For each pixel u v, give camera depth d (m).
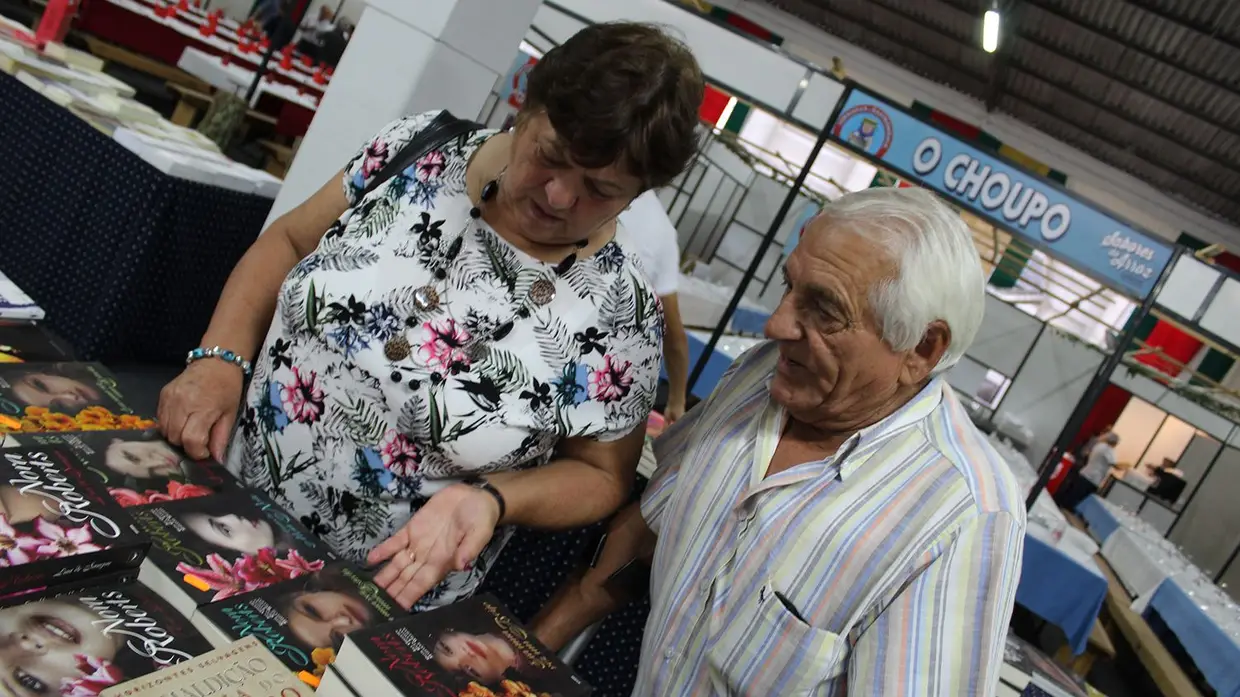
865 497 0.98
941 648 0.89
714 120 5.35
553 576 1.59
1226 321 2.69
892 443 1.00
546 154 0.97
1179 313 2.76
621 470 1.29
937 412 1.05
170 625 0.79
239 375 1.21
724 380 1.22
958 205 2.85
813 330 0.94
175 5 5.14
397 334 1.13
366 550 1.20
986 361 6.66
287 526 1.05
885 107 2.88
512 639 0.93
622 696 1.59
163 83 5.89
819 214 0.98
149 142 1.70
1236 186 10.57
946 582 0.91
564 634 1.35
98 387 1.19
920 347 0.97
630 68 0.90
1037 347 6.54
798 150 11.20
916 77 12.42
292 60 5.33
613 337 1.20
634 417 1.25
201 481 1.06
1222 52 8.27
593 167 0.94
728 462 1.11
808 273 0.93
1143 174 11.63
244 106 2.68
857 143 2.95
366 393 1.15
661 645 1.10
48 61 2.00
